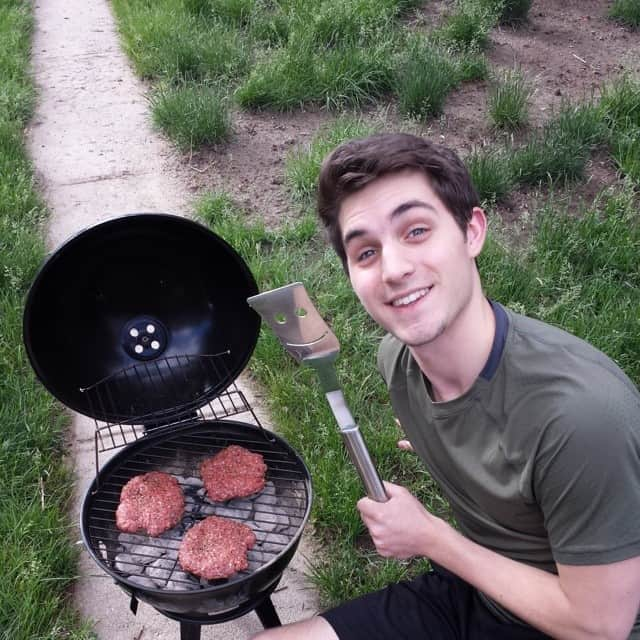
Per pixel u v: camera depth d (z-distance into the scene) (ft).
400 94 9.91
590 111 8.94
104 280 4.03
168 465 4.32
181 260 4.09
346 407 3.30
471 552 3.22
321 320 3.36
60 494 5.42
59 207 8.79
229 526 3.84
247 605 3.80
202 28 12.10
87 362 4.09
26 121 10.65
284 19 11.89
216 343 4.26
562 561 2.98
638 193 8.19
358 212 3.01
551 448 2.91
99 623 4.68
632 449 2.81
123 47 12.80
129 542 3.90
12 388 6.05
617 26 12.25
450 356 3.18
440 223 3.00
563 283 6.92
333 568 4.78
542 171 8.32
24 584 4.59
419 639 3.51
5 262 7.25
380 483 3.22
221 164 9.34
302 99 10.20
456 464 3.36
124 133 10.28
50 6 15.74
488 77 10.48
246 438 4.35
